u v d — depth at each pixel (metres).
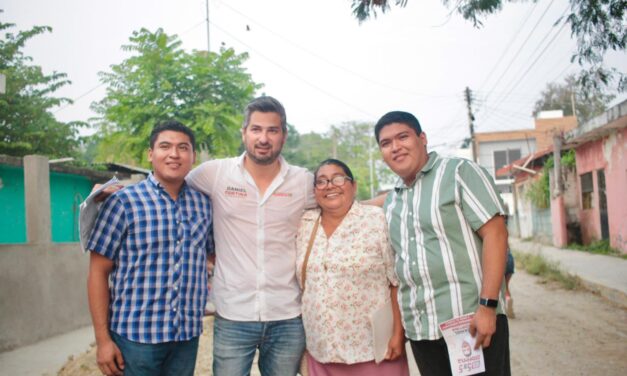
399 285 3.00
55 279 7.12
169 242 2.84
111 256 2.81
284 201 3.24
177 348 2.90
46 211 7.07
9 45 17.59
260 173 3.24
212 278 3.31
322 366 3.21
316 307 3.11
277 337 3.22
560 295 8.97
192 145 3.04
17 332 6.38
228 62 9.80
